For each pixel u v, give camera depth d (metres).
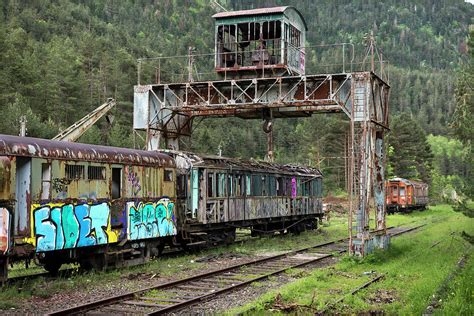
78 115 80.81
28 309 10.77
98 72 101.31
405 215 52.59
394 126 82.44
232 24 25.98
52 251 14.45
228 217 23.27
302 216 31.83
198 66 140.50
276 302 11.58
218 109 24.80
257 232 28.02
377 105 22.28
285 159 93.44
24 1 150.25
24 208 13.26
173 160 19.64
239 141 100.31
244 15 25.77
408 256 19.92
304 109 24.50
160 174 18.75
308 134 88.62
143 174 17.81
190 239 20.78
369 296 12.77
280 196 28.44
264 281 14.52
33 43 108.12
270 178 27.45
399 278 15.33
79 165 14.98
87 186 15.22
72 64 99.38
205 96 24.94
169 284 13.31
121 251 16.47
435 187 90.81
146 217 17.80
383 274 15.68
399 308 11.36
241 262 18.52
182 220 20.53
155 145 24.64
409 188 55.28
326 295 12.56
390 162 79.19
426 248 22.39
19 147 13.09
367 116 20.58
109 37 153.38
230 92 24.58
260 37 25.56
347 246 24.33
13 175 12.81
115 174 16.72
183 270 16.53
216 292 12.41
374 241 20.05
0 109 61.09
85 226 15.02
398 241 24.84
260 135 108.31
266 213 26.75
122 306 11.20
